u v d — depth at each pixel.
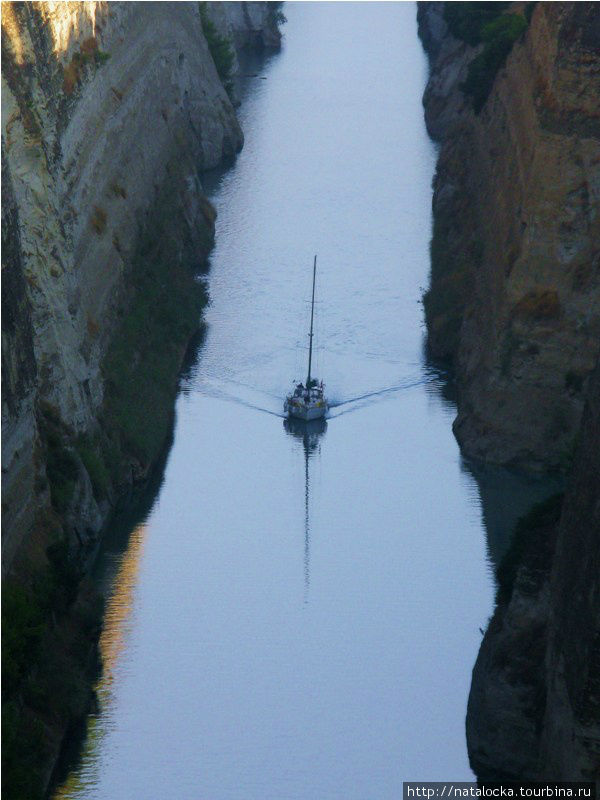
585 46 55.16
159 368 59.59
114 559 48.16
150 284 63.59
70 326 49.03
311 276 73.62
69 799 36.94
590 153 54.78
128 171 65.75
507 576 39.16
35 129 48.47
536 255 55.62
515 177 61.75
